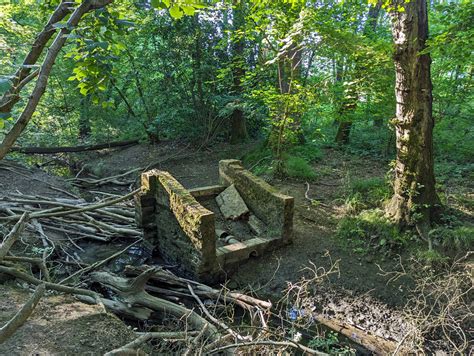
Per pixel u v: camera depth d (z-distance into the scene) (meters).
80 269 5.72
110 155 13.40
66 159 13.51
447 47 4.76
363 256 5.55
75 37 1.35
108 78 1.90
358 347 4.19
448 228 5.59
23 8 8.77
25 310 1.49
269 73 9.34
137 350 2.97
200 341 3.54
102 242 6.90
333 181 8.23
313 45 6.91
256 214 6.36
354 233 5.97
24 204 7.61
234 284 5.33
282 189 7.94
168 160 11.80
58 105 13.69
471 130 9.09
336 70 8.61
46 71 1.27
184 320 4.04
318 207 7.07
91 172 12.30
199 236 5.07
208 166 11.18
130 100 14.74
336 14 7.37
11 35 6.88
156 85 12.51
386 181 6.93
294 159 8.85
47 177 10.34
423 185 5.63
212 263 5.21
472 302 4.49
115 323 3.48
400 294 4.80
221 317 4.48
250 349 3.29
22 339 2.98
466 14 4.72
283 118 7.98
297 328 4.44
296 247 5.91
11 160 10.66
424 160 5.62
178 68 11.85
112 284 4.83
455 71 8.53
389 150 9.77
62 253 6.36
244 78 8.70
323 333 4.10
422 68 5.36
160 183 5.94
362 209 6.66
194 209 5.19
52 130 13.48
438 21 7.28
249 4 10.25
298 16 7.29
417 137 5.59
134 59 11.91
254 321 4.22
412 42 5.29
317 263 5.52
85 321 3.41
